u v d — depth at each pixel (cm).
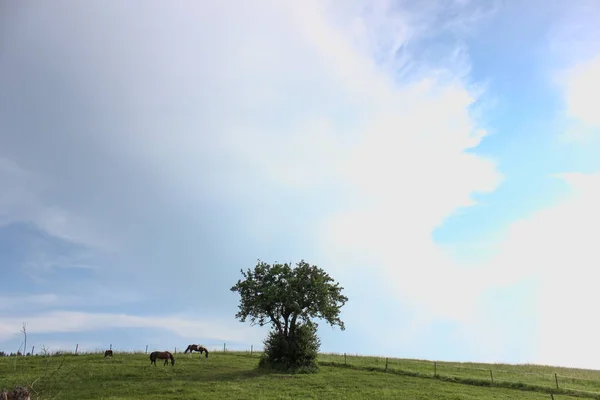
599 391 3988
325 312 5106
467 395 3531
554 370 5666
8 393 1156
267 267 5406
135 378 3928
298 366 4806
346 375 4503
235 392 3306
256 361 5578
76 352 5650
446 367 5419
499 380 4400
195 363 5119
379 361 5994
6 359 4619
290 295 4953
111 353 5409
